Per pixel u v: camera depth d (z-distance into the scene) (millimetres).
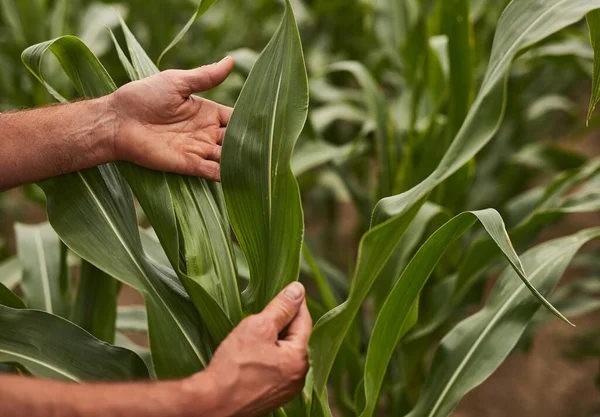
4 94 2111
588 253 1714
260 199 963
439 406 1084
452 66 1312
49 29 2006
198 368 1002
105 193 1046
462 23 1272
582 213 2775
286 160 934
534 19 931
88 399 857
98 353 1013
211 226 1014
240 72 1422
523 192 2027
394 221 875
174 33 2484
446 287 1369
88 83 1050
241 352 894
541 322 1282
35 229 1284
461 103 1329
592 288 1628
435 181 907
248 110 973
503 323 1110
